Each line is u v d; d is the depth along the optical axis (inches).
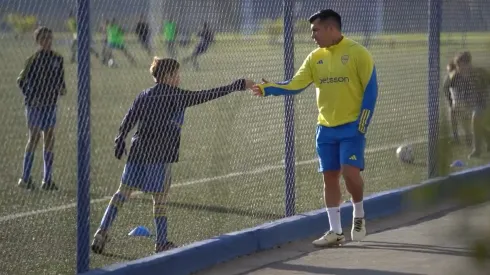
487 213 131.0
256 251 333.4
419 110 507.8
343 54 323.0
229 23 382.9
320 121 334.3
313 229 361.4
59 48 380.8
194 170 479.5
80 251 279.3
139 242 340.2
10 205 406.6
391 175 475.2
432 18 448.8
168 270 295.9
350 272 301.6
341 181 435.8
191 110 485.4
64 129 483.5
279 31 396.2
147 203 413.7
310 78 333.4
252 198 425.7
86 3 270.8
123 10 346.0
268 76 400.5
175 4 360.8
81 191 277.9
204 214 387.9
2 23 328.5
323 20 323.3
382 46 503.2
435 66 450.6
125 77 477.4
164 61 315.6
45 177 442.6
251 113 452.4
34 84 390.0
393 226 378.6
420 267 304.8
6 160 480.7
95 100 481.4
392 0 456.1
